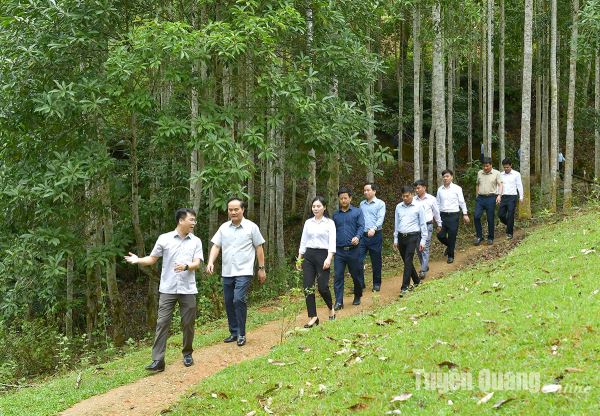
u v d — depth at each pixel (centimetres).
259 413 495
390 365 514
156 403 594
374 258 1028
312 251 800
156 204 1359
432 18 1538
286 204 2211
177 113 1146
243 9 947
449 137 2000
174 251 684
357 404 445
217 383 596
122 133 1217
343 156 1348
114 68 921
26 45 986
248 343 773
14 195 986
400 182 2370
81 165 990
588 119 2081
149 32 909
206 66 1074
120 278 1905
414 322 647
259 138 968
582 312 529
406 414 405
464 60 2544
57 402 631
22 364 1027
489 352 488
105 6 987
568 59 2120
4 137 1051
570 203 1697
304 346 665
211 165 935
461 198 1223
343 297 1012
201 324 1009
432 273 1152
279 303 1081
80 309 1506
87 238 1142
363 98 1199
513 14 2092
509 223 1386
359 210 918
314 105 996
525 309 581
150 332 1140
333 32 1155
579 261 760
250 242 758
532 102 2820
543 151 2064
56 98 933
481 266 991
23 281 1094
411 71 2631
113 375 716
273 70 1008
